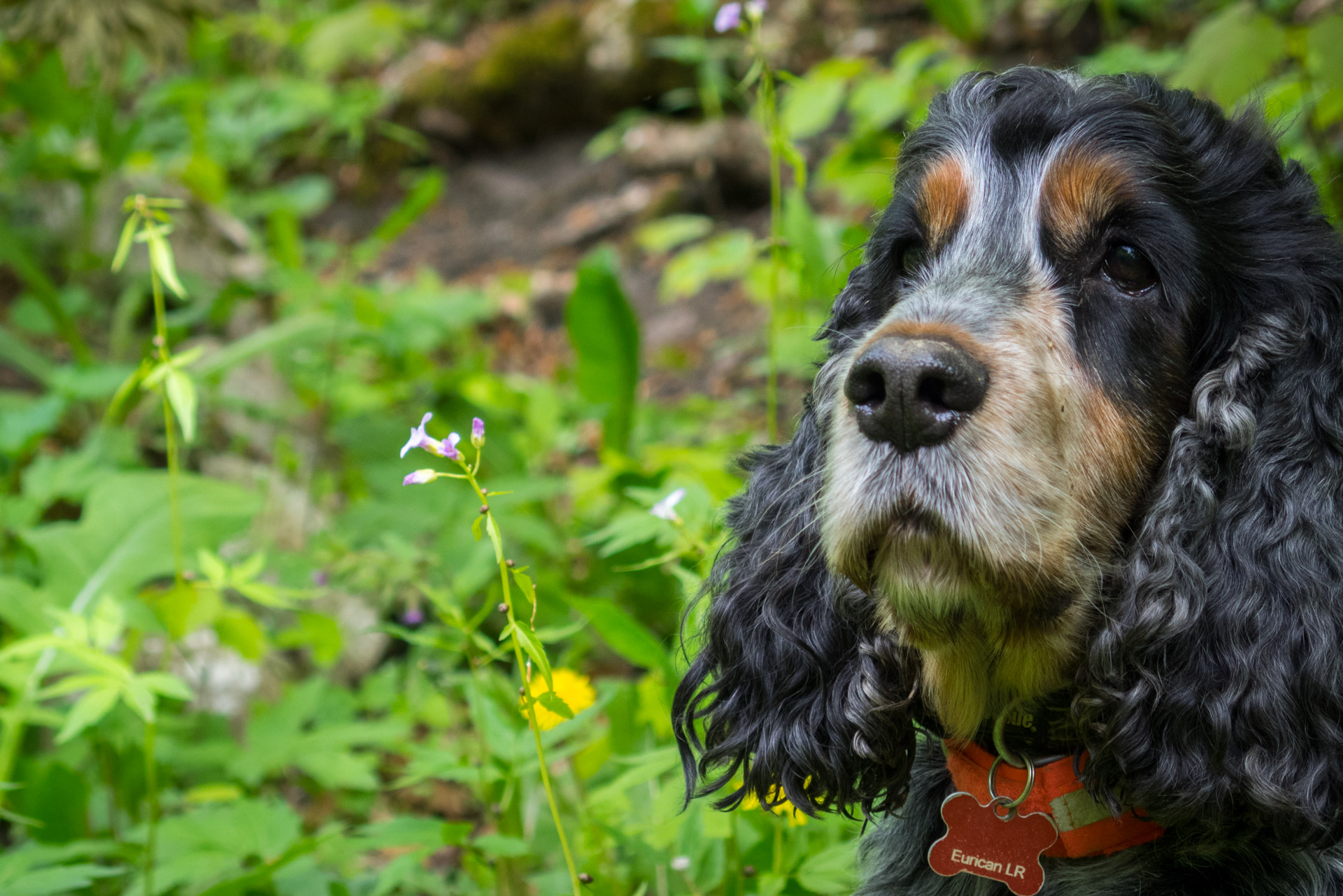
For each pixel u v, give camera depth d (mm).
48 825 2963
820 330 2578
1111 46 6090
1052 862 2217
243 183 8172
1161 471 2090
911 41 7855
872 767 2307
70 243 5992
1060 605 1981
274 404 5285
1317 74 3824
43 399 4246
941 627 1960
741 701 2428
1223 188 2160
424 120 8805
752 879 2693
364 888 2939
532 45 8609
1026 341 1966
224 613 3055
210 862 2666
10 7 5492
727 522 2617
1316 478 2020
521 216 8141
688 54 6391
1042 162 2150
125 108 7848
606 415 4371
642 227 7516
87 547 3266
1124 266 2105
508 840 2551
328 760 3143
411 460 4191
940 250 2254
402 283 7379
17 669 3059
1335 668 1950
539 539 3793
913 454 1865
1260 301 2107
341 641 3107
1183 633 1979
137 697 2465
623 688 2871
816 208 7078
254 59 8672
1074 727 2109
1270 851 2102
